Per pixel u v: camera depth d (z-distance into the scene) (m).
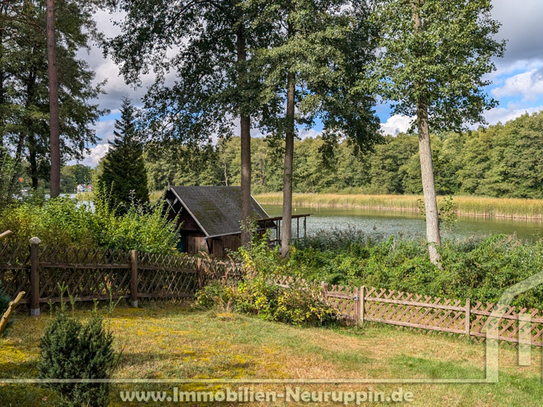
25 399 4.58
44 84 28.47
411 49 14.77
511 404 5.77
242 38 20.94
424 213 16.48
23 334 6.65
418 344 9.52
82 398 4.07
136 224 12.44
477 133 86.75
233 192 31.42
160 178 87.31
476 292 11.29
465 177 79.25
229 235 27.38
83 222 11.11
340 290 11.69
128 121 29.95
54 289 8.41
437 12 14.54
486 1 14.12
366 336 10.26
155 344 7.13
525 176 70.06
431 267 13.70
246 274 12.67
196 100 21.28
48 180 31.22
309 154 104.69
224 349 7.39
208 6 20.91
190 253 26.78
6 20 25.92
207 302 11.74
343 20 18.62
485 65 14.54
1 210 11.20
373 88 15.86
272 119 20.23
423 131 15.96
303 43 17.45
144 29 19.83
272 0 17.98
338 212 63.19
